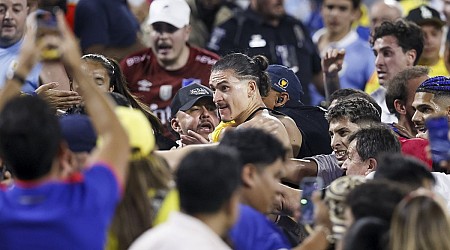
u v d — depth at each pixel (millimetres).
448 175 19375
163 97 28750
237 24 33906
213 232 13672
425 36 30547
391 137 19188
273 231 15594
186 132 23250
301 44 33594
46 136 13523
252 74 21719
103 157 13664
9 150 13484
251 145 15508
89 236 13375
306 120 23281
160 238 13539
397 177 15438
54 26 14086
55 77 25031
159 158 15484
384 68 27391
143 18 34750
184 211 13734
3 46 27000
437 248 13398
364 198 14172
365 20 38125
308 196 15719
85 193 13438
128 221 14812
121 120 14633
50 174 13688
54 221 13312
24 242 13352
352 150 19250
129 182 14875
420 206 13523
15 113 13539
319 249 15250
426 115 21672
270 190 15562
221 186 13633
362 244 13695
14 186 13820
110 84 23234
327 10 33719
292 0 41062
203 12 35469
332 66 26969
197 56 29125
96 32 31500
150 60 29047
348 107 20812
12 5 26922
